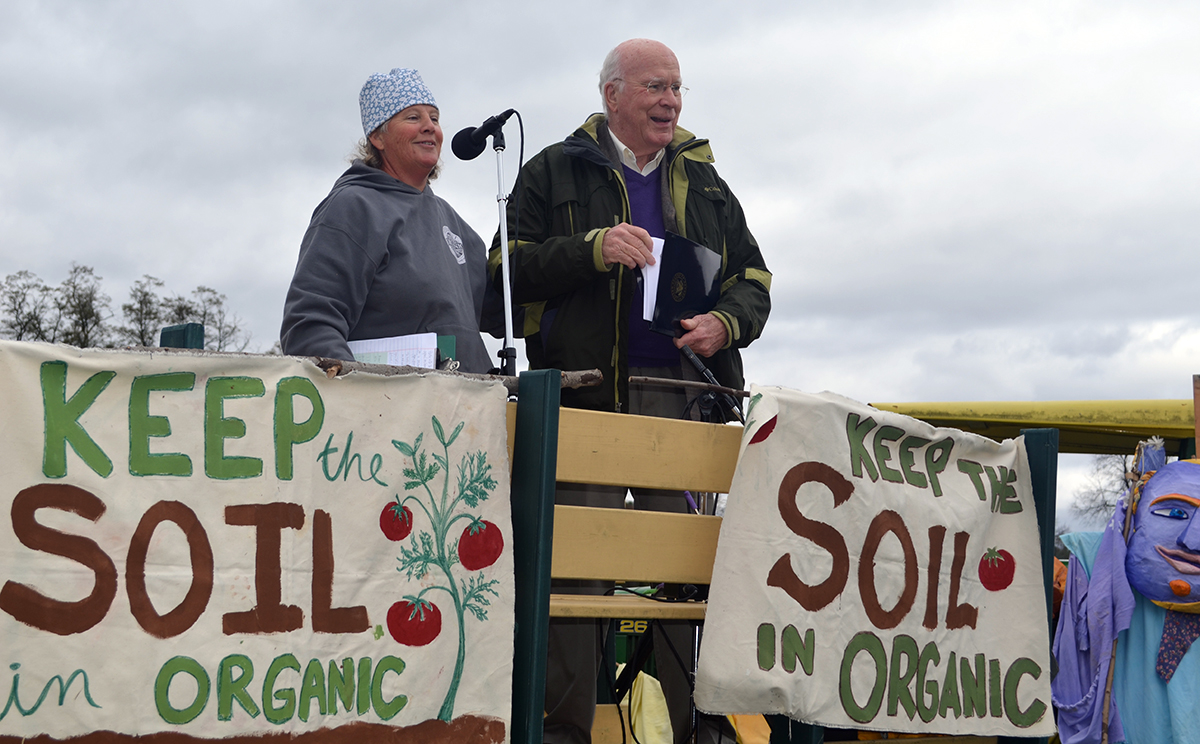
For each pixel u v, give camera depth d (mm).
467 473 2027
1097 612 3463
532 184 3455
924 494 2666
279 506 1808
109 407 1695
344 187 2967
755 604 2264
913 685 2537
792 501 2373
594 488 3084
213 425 1774
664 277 3250
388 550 1910
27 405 1625
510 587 2043
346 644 1838
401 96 3084
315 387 1876
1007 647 2793
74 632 1610
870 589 2488
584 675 2836
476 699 1971
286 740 1749
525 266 3234
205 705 1691
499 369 2967
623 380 3197
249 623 1749
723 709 2197
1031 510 2924
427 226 3092
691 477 2396
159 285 33406
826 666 2361
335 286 2768
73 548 1630
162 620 1681
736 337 3307
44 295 32312
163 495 1714
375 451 1924
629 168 3521
